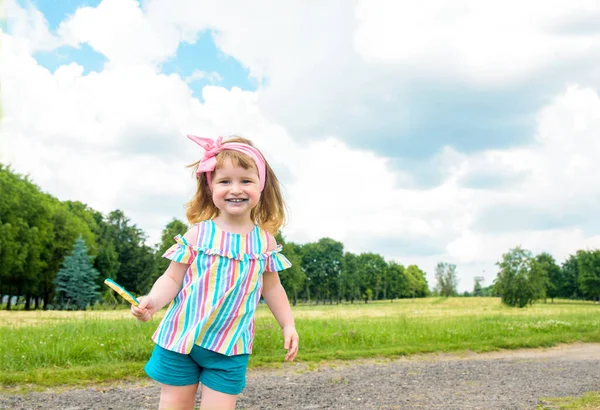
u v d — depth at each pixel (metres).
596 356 10.45
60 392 5.73
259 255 2.66
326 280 86.06
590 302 91.00
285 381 6.84
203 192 2.87
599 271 85.75
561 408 5.14
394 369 8.09
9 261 40.09
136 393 5.77
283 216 3.02
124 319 11.20
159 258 53.78
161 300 2.52
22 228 42.06
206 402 2.50
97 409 4.98
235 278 2.57
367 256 101.75
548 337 12.96
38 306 57.50
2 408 4.88
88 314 13.46
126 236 62.53
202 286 2.54
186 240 2.61
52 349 7.42
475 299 88.50
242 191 2.65
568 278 93.12
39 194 46.28
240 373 2.56
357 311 26.41
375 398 5.73
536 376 7.46
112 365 7.01
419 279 129.88
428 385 6.61
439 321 15.44
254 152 2.73
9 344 7.63
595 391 6.13
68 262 46.69
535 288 59.47
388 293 104.12
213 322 2.51
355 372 7.70
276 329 10.34
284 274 69.06
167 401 2.52
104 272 56.47
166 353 2.50
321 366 8.22
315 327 11.98
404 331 12.53
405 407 5.25
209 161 2.68
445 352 10.48
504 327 14.59
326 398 5.72
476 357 10.12
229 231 2.69
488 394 5.97
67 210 55.38
